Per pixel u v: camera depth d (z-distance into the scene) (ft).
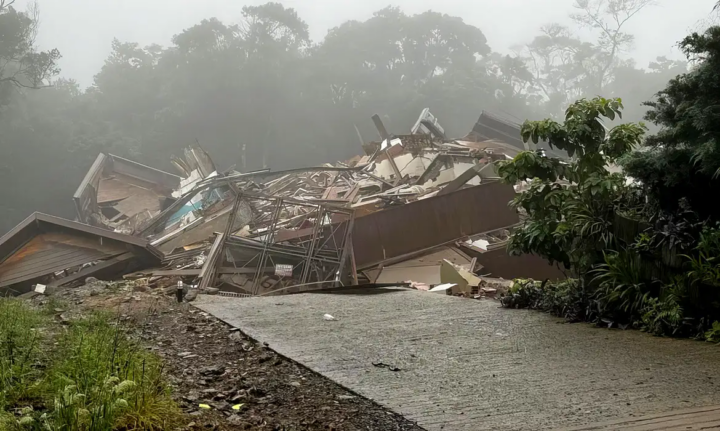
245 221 70.33
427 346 22.76
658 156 26.02
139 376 15.74
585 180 29.48
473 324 26.53
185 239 70.08
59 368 16.10
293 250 53.67
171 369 19.51
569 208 29.01
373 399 16.78
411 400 16.61
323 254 53.98
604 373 18.61
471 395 16.89
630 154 27.09
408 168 90.38
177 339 24.93
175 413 14.17
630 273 25.57
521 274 58.29
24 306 29.09
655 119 27.55
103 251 56.39
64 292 40.60
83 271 55.57
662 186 26.61
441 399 16.62
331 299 35.22
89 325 24.44
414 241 61.16
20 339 19.39
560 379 18.13
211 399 16.58
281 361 21.22
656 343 22.27
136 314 30.42
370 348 22.63
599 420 14.62
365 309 31.24
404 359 20.94
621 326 24.94
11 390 14.57
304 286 47.98
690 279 23.30
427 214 61.93
